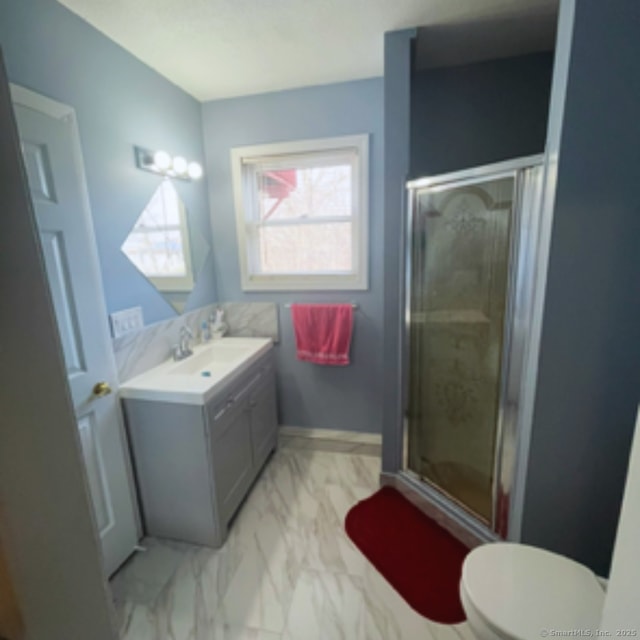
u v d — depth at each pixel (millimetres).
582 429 1166
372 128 2125
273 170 2363
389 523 1825
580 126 998
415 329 1858
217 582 1524
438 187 1600
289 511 1929
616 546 551
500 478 1506
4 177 419
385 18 1557
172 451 1642
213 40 1662
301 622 1347
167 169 1939
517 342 1352
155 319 1930
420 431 1975
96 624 559
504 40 1773
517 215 1291
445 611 1370
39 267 456
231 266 2504
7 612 443
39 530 468
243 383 1954
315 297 2428
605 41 943
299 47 1750
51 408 477
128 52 1716
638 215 1007
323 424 2607
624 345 1082
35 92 1264
